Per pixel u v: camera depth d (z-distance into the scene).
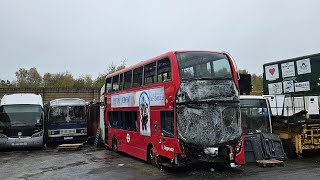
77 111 23.33
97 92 33.94
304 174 10.87
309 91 16.34
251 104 14.55
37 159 16.59
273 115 15.84
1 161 16.17
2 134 19.98
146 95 13.57
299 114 14.53
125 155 17.23
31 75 62.50
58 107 23.03
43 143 22.25
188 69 11.29
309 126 14.53
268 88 18.73
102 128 21.84
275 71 18.33
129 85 15.77
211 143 11.02
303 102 15.61
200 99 11.15
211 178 10.61
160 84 12.22
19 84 50.34
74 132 22.94
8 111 20.39
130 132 15.55
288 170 11.70
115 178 11.16
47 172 12.75
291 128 14.89
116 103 17.80
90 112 26.11
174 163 11.17
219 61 11.68
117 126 17.77
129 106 15.66
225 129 11.23
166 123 11.75
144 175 11.49
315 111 15.27
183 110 11.00
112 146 18.80
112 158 16.19
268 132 14.54
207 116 11.12
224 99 11.39
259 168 12.22
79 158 16.53
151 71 13.19
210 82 11.36
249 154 13.38
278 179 10.14
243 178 10.45
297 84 17.00
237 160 11.26
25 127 20.31
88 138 23.36
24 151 20.38
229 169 12.07
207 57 11.57
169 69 11.55
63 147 20.06
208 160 10.97
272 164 12.49
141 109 14.11
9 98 21.27
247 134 14.09
